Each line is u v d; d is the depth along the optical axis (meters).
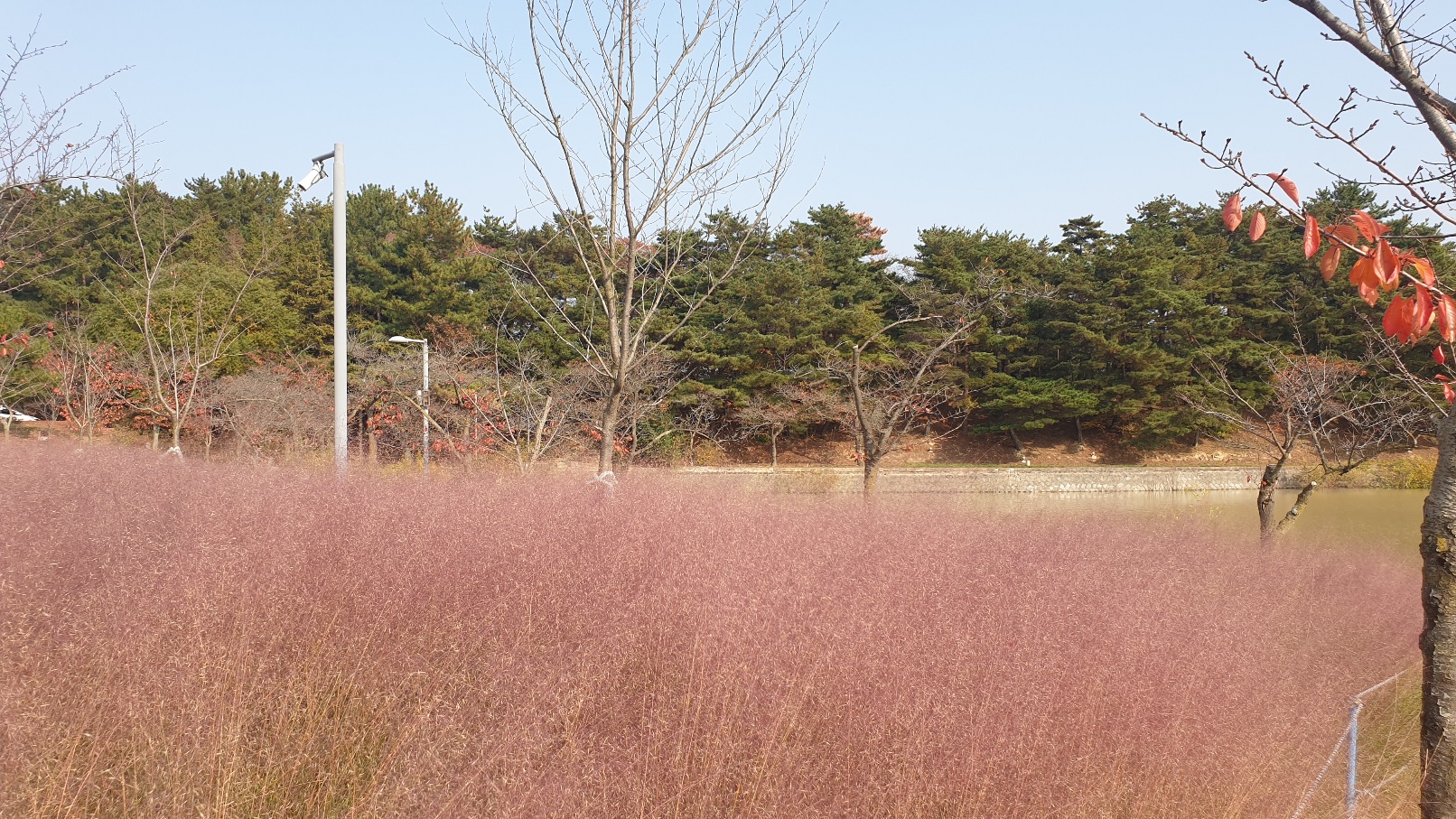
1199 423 32.56
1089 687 3.66
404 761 3.26
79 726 3.14
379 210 43.53
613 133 6.43
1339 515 13.66
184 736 3.20
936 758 3.26
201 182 45.31
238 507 5.45
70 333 19.59
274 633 3.80
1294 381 11.68
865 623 4.07
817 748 3.46
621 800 3.15
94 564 4.31
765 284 32.91
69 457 7.75
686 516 6.16
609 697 3.71
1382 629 6.04
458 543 4.97
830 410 30.89
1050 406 34.97
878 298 35.03
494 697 3.60
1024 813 3.16
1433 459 19.25
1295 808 3.69
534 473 10.09
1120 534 7.92
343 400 8.86
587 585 4.57
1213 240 35.56
